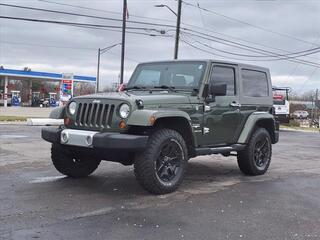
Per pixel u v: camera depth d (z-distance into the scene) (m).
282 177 9.43
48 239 5.11
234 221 6.02
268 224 5.92
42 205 6.53
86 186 7.87
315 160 12.52
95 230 5.48
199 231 5.56
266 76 10.03
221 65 8.68
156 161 7.15
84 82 66.12
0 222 5.69
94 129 7.27
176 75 8.53
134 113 6.93
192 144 7.95
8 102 61.91
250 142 9.30
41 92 73.06
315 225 5.91
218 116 8.48
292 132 28.52
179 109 7.65
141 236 5.31
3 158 11.08
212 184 8.45
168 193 7.41
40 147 13.36
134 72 9.20
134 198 7.08
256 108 9.58
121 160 7.48
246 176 9.45
